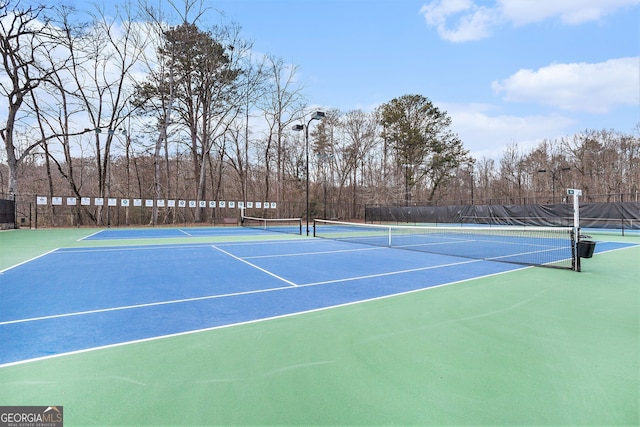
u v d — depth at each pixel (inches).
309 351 125.3
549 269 295.9
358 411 87.6
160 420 84.2
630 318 161.8
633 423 82.4
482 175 1915.6
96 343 133.7
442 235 708.7
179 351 125.9
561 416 85.2
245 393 96.4
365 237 668.1
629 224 755.4
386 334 142.4
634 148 1413.6
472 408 88.7
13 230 824.9
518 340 134.8
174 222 1178.0
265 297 204.4
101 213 1080.2
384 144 1635.1
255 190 1504.7
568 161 1595.7
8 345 131.7
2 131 920.3
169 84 1128.2
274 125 1376.7
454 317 164.7
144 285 235.8
